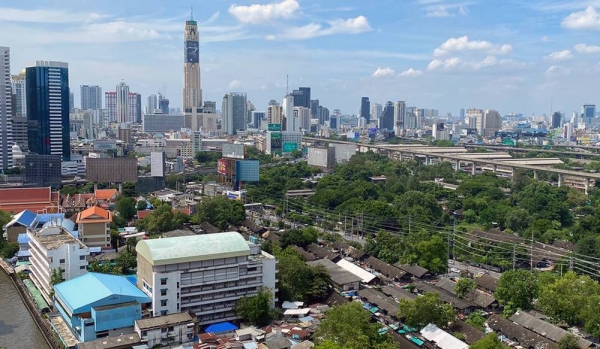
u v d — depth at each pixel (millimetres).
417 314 174500
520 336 169625
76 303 171625
